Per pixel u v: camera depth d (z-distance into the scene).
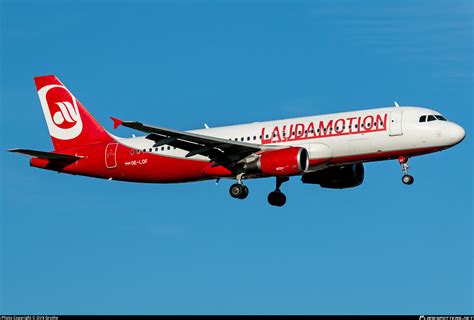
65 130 168.00
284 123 154.75
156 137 148.38
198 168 159.00
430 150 148.00
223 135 157.62
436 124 147.25
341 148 150.62
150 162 161.75
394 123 148.38
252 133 155.88
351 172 160.12
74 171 167.00
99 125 166.75
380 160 152.25
